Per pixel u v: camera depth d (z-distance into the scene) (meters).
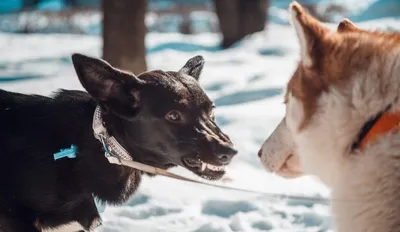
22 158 3.81
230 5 19.39
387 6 25.56
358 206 2.93
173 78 3.81
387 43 2.94
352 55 2.92
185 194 5.78
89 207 4.00
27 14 27.69
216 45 20.03
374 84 2.84
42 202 3.86
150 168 3.73
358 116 2.87
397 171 2.81
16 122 3.90
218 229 4.89
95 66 3.58
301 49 3.00
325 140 3.00
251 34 19.75
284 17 27.83
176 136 3.65
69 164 3.85
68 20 26.97
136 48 10.91
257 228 5.03
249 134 7.34
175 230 4.94
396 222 2.83
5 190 3.81
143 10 10.88
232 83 11.25
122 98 3.68
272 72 11.73
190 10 27.58
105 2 10.85
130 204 5.52
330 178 3.14
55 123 3.89
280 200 5.55
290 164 3.40
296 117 3.11
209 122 3.73
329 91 2.93
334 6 25.66
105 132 3.78
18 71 13.70
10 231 3.87
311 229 4.98
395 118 2.81
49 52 17.55
